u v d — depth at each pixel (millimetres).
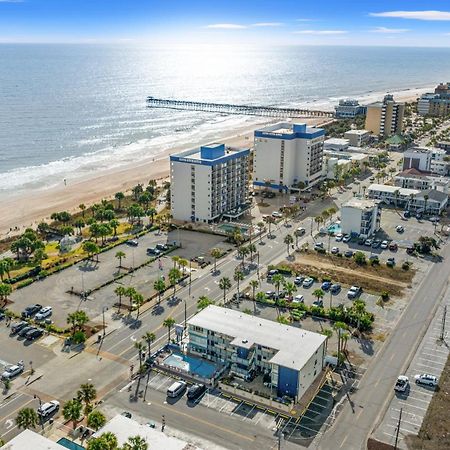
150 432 115312
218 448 121625
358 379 146500
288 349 142500
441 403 137000
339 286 199750
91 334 168000
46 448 109062
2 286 184750
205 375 147625
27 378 146500
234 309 182875
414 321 176875
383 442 123688
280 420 131125
